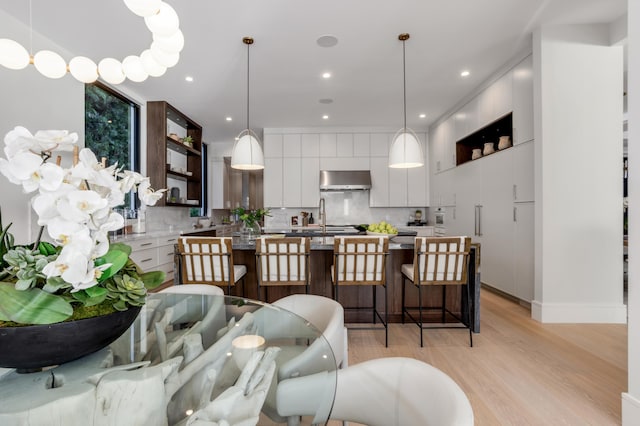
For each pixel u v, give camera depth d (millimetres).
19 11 2625
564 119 2963
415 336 2756
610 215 2951
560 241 2984
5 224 2699
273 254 2580
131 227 4336
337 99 4734
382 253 2557
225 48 3238
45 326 727
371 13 2697
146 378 803
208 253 2566
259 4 2562
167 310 1561
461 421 588
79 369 858
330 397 850
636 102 1520
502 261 3818
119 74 1830
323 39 3086
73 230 708
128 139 4516
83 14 2672
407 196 6363
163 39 1425
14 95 2805
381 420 853
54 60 1755
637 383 1532
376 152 6359
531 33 3062
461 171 4914
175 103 4848
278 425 787
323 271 3094
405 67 3719
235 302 1694
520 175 3461
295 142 6348
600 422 1635
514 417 1676
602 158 2947
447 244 2527
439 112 5430
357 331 2895
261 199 8414
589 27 2938
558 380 2029
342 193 6703
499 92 3830
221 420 769
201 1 2520
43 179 688
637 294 1533
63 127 3279
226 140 7297
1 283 722
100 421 718
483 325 2986
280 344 1134
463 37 3094
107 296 817
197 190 5918
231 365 987
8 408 687
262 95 4547
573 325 2943
